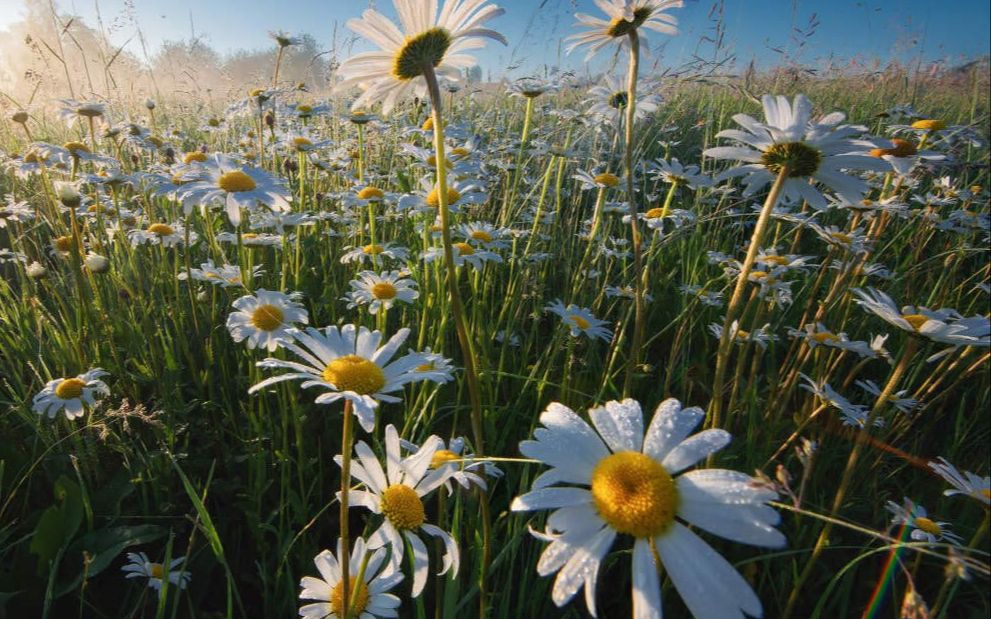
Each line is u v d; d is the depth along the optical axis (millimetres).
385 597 163
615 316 415
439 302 325
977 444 320
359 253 385
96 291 332
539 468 253
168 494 259
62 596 217
